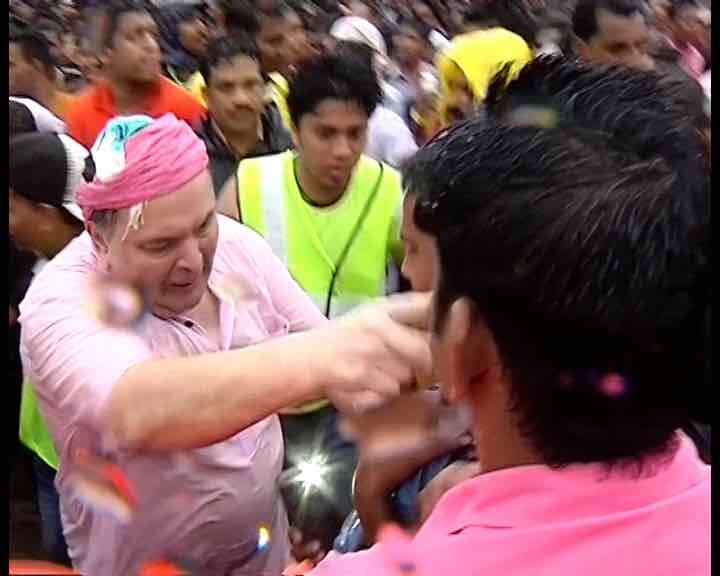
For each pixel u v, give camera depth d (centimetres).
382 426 106
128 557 141
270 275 158
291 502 149
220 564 146
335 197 227
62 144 187
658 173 81
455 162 83
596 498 82
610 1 314
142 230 133
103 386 117
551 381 81
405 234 91
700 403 84
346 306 227
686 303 81
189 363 107
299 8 611
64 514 146
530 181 80
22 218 184
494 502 84
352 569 85
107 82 338
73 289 131
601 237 79
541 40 421
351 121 225
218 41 326
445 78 326
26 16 568
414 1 688
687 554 80
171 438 106
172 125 135
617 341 80
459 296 83
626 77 88
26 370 136
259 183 228
